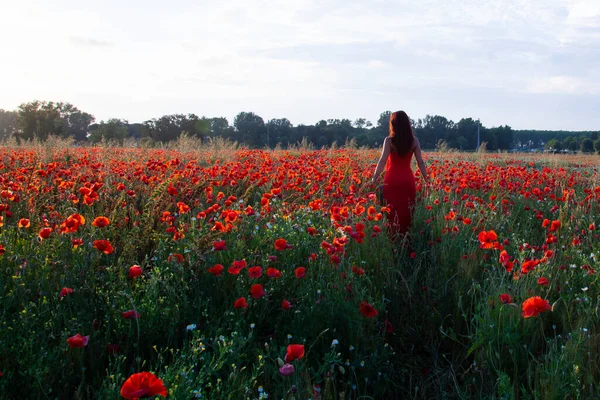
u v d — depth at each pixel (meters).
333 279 3.75
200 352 2.74
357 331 3.20
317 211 5.73
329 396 2.53
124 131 53.62
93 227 4.27
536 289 3.78
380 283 4.14
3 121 71.81
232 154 14.94
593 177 10.20
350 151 17.88
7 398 2.46
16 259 3.43
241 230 4.58
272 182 7.34
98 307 3.29
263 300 3.57
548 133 133.50
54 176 7.23
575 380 2.60
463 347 3.56
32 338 2.64
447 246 4.86
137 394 1.83
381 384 3.09
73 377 2.69
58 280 3.37
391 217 5.88
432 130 105.19
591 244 4.95
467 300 3.94
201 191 5.96
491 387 2.94
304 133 83.44
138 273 3.26
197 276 3.74
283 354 2.92
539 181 9.65
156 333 3.15
